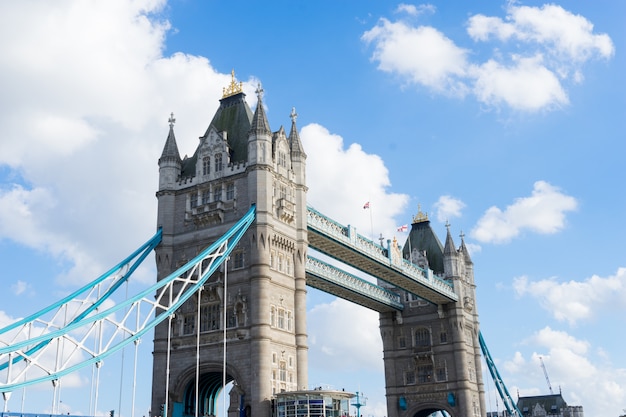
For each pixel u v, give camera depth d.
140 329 66.88
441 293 121.69
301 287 81.06
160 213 84.12
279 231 79.62
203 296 78.62
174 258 82.44
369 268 104.94
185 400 77.56
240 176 80.88
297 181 85.62
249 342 73.75
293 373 77.38
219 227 80.25
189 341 77.69
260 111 82.25
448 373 124.62
